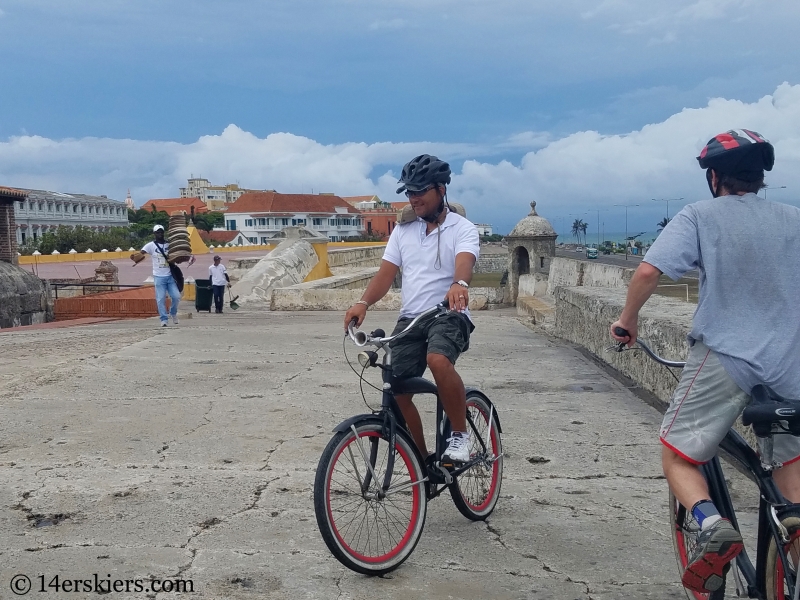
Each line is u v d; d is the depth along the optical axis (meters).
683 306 8.88
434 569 3.90
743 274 3.01
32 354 10.47
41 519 4.46
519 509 4.79
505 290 24.62
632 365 8.84
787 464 3.06
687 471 3.10
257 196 126.00
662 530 4.43
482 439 4.59
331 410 7.20
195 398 7.70
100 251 59.22
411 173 4.10
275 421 6.77
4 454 5.71
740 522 4.50
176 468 5.43
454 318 4.05
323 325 15.79
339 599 3.54
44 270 40.91
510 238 24.38
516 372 9.60
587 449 6.06
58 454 5.72
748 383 2.96
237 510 4.62
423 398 8.04
